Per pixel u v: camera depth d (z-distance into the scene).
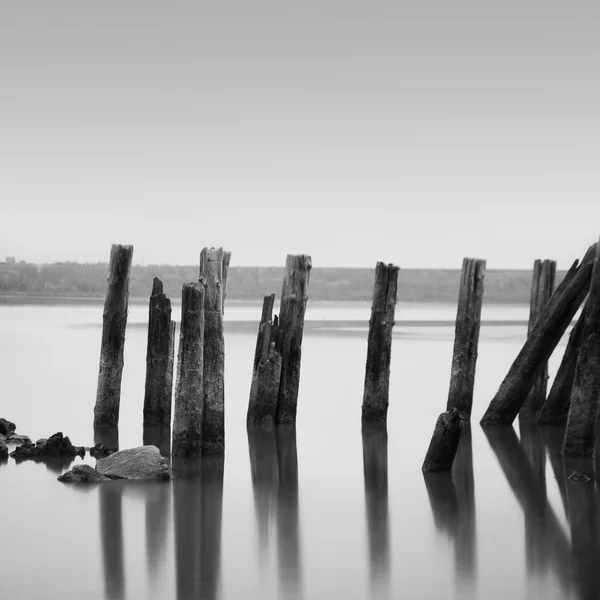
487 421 19.97
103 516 13.15
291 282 20.19
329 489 15.02
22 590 10.38
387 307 20.48
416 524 13.05
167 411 19.50
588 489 14.86
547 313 19.31
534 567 11.26
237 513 13.48
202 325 16.44
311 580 10.80
